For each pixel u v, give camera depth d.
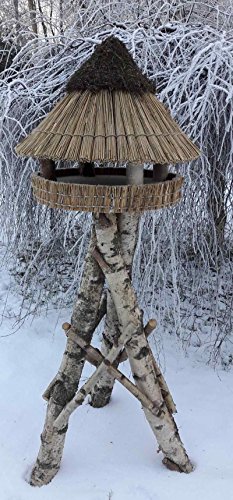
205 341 2.76
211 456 1.89
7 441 1.97
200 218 2.55
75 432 2.01
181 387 2.34
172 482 1.75
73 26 3.18
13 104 2.77
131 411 2.15
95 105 1.41
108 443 1.96
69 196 1.39
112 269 1.55
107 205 1.39
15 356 2.61
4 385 2.35
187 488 1.72
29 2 5.94
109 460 1.86
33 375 2.44
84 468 1.82
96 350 1.65
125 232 1.62
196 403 2.22
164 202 1.45
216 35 2.45
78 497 1.69
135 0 3.45
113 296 1.58
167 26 2.66
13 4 6.36
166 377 2.42
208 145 2.40
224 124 2.28
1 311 3.14
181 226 2.54
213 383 2.38
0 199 2.96
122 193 1.37
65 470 1.81
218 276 2.68
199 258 2.80
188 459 1.82
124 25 2.77
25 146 1.47
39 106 2.60
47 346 2.72
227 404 2.21
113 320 1.85
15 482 1.76
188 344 2.69
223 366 2.54
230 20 3.01
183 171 2.29
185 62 2.37
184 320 2.90
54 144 1.38
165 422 1.70
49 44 2.92
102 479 1.76
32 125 2.78
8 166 2.59
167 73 2.40
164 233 2.49
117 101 1.42
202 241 2.59
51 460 1.72
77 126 1.39
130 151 1.34
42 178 1.47
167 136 1.44
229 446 1.94
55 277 3.16
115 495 1.69
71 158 1.34
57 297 3.20
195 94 2.18
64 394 1.66
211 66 2.23
